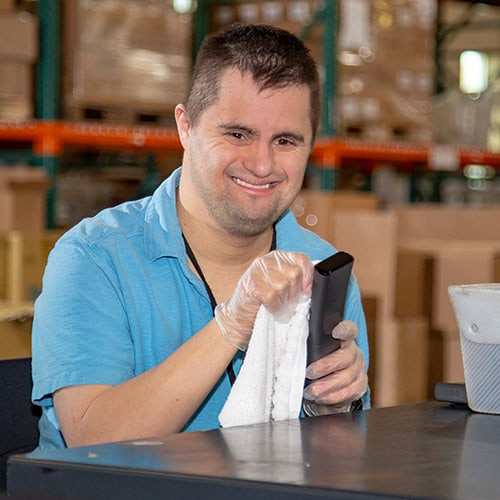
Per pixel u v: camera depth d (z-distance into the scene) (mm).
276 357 2182
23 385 2557
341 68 7633
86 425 2213
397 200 10445
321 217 6812
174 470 1388
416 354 6121
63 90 6914
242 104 2348
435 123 8883
